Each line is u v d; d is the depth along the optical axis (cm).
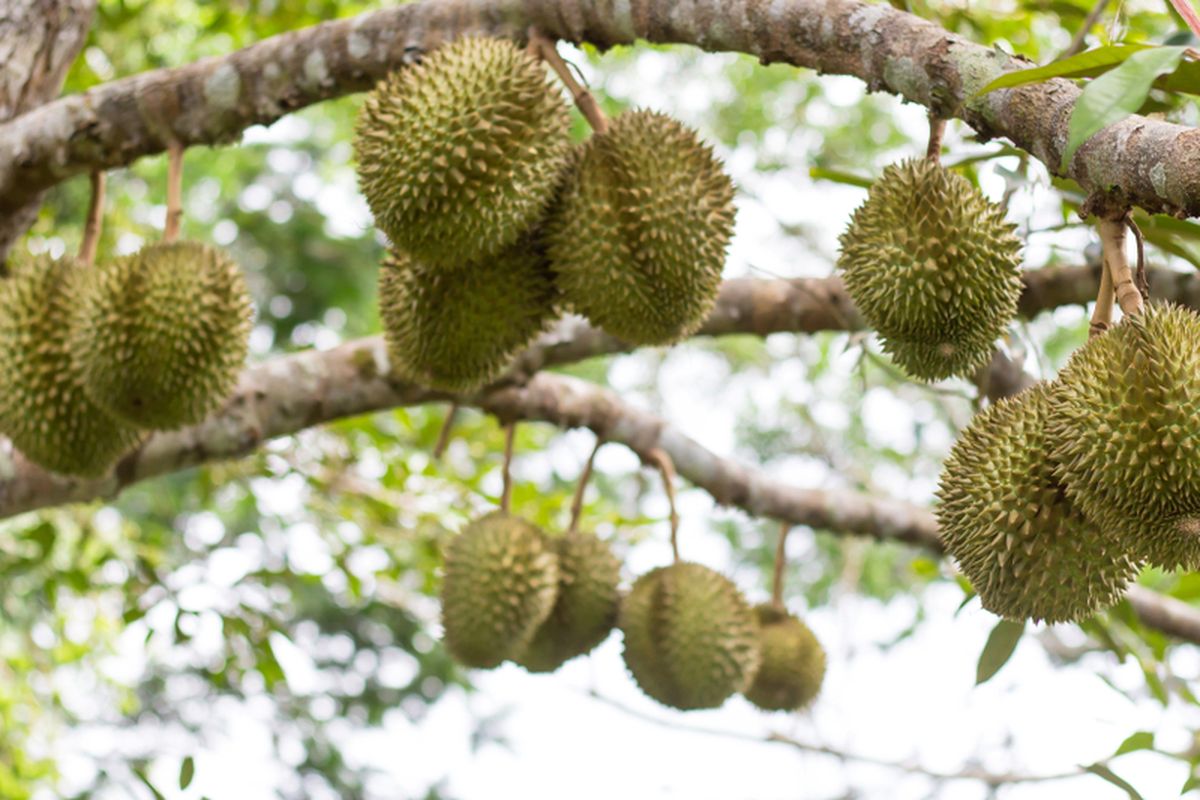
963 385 450
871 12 244
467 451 608
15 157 351
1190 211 191
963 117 229
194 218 931
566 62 301
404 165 275
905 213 251
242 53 333
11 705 670
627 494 1045
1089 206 209
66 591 650
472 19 306
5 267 387
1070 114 207
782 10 255
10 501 377
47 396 325
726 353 1070
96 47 582
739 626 380
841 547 957
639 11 283
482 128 274
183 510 752
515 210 281
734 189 303
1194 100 305
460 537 381
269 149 964
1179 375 205
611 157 292
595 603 387
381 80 309
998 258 251
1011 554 228
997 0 495
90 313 314
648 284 292
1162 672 452
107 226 626
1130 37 326
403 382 398
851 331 400
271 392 390
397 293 309
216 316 319
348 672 1221
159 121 339
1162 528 209
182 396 318
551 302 312
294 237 1039
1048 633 650
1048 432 223
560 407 418
